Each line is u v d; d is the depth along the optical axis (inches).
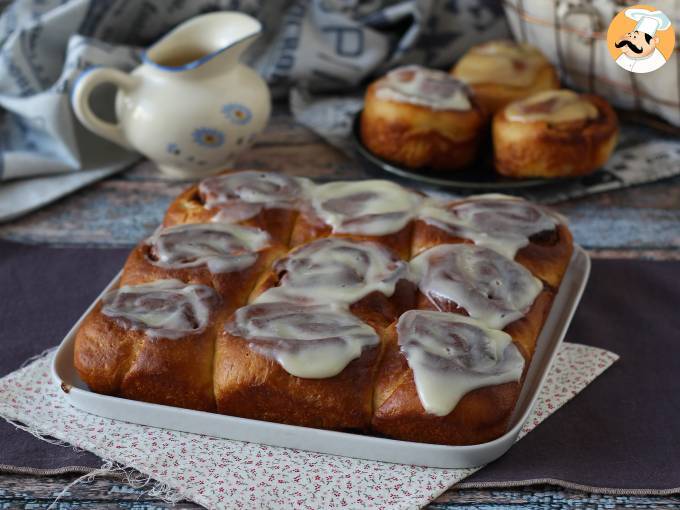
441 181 32.7
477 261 25.6
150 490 22.4
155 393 23.5
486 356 23.0
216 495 21.9
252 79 34.1
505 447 22.6
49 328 27.3
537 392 23.5
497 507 22.1
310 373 22.6
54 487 22.6
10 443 23.4
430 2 39.1
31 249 30.9
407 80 34.7
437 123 33.4
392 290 24.8
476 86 36.0
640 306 28.5
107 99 36.5
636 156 35.8
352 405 22.7
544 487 22.7
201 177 34.9
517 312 24.6
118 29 38.3
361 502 21.8
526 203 28.3
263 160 35.9
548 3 35.7
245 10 39.5
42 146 35.6
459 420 22.3
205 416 22.8
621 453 23.4
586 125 33.0
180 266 25.5
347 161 35.9
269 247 26.3
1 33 38.1
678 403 25.0
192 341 23.5
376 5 40.4
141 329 23.6
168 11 38.5
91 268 30.0
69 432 23.2
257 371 22.8
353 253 25.6
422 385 22.4
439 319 23.7
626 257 30.6
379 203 27.9
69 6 36.6
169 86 32.9
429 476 22.3
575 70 37.3
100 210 33.2
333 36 39.7
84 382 24.2
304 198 28.3
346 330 23.3
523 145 32.8
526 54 36.6
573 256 28.9
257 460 22.6
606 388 25.4
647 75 34.6
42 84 36.9
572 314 26.7
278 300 24.4
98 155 35.9
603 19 34.9
